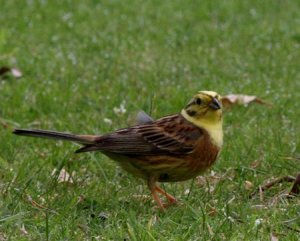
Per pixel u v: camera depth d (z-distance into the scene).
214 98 10.02
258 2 22.25
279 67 16.81
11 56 16.81
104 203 10.05
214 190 10.61
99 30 19.28
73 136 9.91
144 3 21.84
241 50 18.00
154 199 10.11
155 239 8.82
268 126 13.13
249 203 10.13
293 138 12.63
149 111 13.41
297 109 14.14
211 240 8.95
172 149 9.94
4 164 11.26
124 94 14.76
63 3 21.36
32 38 18.38
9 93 14.76
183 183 11.09
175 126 10.04
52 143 12.27
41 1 21.39
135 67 16.47
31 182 10.57
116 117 13.54
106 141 9.91
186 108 10.16
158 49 17.89
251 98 14.19
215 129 10.13
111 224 9.35
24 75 15.81
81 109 13.92
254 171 11.23
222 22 20.50
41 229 9.24
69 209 9.71
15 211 9.64
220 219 9.57
